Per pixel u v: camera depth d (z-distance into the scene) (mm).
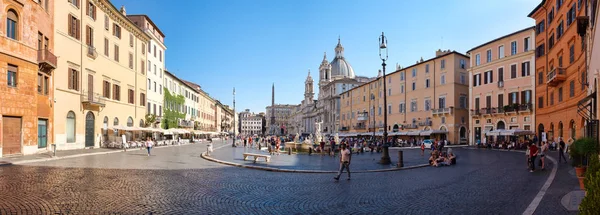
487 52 52188
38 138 27938
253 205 9945
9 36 23875
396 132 66438
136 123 48469
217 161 23984
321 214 9016
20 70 24625
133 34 47812
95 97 36906
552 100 38312
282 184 14070
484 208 9516
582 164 15148
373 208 9695
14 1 24031
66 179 13898
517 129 43938
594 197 4355
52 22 30016
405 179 15891
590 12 20672
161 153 33062
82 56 35156
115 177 14875
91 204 9492
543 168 18859
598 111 17250
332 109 112000
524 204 9859
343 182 14867
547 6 39719
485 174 17375
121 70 44125
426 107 63812
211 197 10953
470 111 54812
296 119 195625
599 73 17125
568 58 32250
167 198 10602
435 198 11062
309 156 30594
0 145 22906
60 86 31500
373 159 27969
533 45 44500
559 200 10211
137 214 8586
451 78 58469
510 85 47750
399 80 71625
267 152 36094
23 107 24875
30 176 14539
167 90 62656
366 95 84938
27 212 8500
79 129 34594
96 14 38094
